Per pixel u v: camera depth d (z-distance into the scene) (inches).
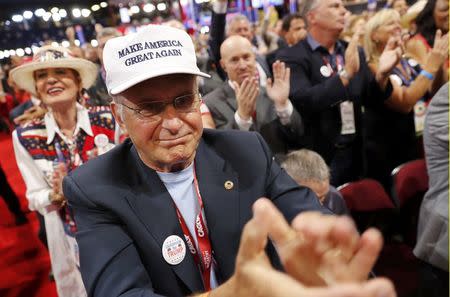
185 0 312.7
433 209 68.0
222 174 34.7
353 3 192.9
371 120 100.8
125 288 29.5
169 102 29.9
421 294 74.9
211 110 85.1
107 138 72.4
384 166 102.9
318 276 16.1
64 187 34.6
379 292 12.4
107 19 440.8
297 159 68.7
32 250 118.7
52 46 70.2
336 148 92.5
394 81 100.1
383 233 84.2
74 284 75.9
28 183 73.9
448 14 108.9
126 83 28.5
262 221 16.8
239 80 85.4
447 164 65.6
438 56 93.9
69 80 69.6
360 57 96.0
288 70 83.2
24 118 80.5
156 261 32.4
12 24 430.9
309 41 94.4
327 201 73.4
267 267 16.6
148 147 30.9
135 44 29.5
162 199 33.2
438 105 64.8
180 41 30.5
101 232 32.1
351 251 16.0
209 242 34.2
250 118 78.3
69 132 72.3
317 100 85.5
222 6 107.2
